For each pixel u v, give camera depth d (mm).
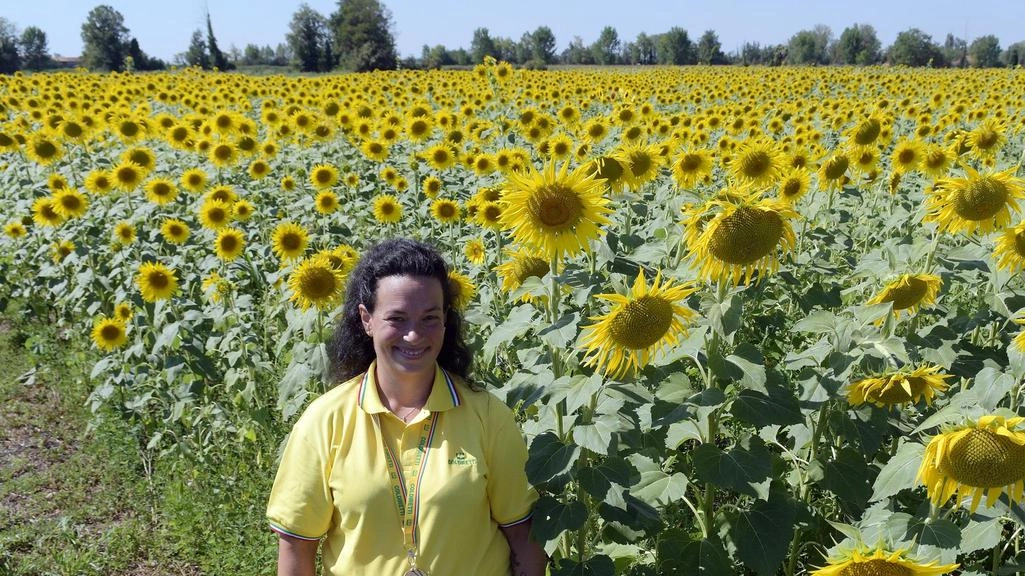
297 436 2455
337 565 2424
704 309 2760
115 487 5223
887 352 2955
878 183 7680
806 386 2994
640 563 3410
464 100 15336
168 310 5516
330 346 2672
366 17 60250
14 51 71125
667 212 4613
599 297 2480
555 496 2643
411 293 2338
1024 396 2918
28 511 5027
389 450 2412
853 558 1964
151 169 8562
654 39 96750
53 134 10148
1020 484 2225
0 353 7453
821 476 3250
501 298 5457
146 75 26750
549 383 2676
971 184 3371
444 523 2359
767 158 5324
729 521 3062
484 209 5695
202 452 5039
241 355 4949
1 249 9070
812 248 5832
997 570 2865
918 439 3482
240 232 6469
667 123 11094
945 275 3615
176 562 4512
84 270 7543
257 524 4520
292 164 10867
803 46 99188
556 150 8383
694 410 2670
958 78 24641
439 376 2479
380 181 9914
